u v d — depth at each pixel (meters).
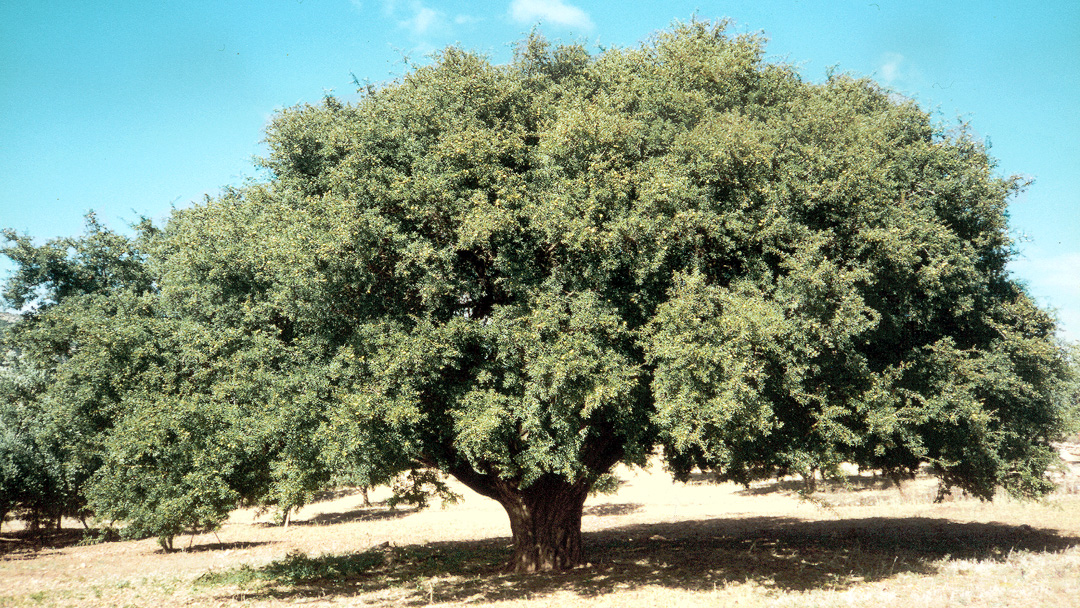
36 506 36.78
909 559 19.03
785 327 11.88
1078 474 39.44
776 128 14.77
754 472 17.86
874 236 13.12
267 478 16.70
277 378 13.94
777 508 40.12
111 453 16.33
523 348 13.20
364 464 13.07
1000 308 16.95
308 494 15.32
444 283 13.16
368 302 13.96
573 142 13.82
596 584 16.75
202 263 15.77
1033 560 16.98
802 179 14.19
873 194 14.16
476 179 14.11
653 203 12.96
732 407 11.53
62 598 17.98
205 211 17.47
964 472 18.14
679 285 12.87
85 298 29.75
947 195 15.89
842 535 25.50
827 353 13.99
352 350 13.34
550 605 14.66
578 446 13.84
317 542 31.56
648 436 16.28
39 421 33.44
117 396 18.33
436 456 16.03
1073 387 17.11
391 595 16.55
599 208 13.30
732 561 19.78
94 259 32.66
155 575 22.11
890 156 15.68
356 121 15.63
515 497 19.08
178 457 15.27
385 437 12.98
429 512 47.44
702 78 15.89
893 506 37.31
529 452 14.01
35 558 30.11
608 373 12.78
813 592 14.66
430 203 13.48
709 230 13.21
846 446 15.70
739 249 14.09
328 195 14.12
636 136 14.19
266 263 14.20
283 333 15.66
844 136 14.78
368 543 29.77
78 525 47.81
